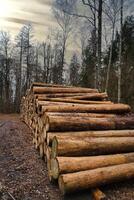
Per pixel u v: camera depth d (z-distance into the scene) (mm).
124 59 29672
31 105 12695
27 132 13344
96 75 19688
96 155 6723
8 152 9180
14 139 11367
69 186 5703
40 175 6984
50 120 7211
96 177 5938
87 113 8695
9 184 6398
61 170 5965
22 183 6465
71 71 42781
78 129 7492
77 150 6500
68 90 11852
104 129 7816
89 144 6641
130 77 27188
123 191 6184
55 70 43562
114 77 27922
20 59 45344
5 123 17844
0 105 43125
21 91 44500
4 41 45812
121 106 9719
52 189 6219
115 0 25594
